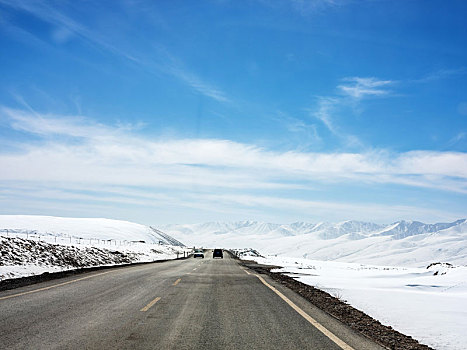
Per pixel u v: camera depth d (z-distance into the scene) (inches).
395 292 564.1
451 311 402.9
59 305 386.3
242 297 488.7
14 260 876.6
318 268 1253.7
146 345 247.1
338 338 280.1
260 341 266.5
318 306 429.1
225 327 308.0
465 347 267.0
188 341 260.7
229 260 1985.7
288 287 624.7
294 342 265.6
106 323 307.4
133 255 2020.2
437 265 1008.9
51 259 1047.0
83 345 241.6
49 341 248.2
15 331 271.9
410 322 346.9
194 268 1100.5
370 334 297.6
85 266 1160.2
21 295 449.4
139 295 479.5
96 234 5876.0
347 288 618.2
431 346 268.7
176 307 397.1
